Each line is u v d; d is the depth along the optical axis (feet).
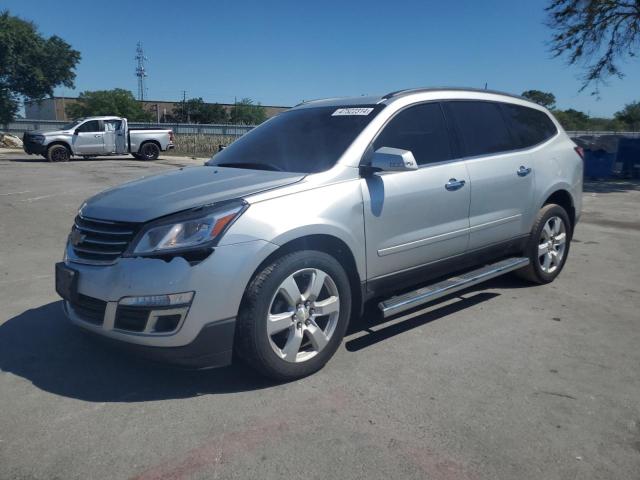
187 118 236.02
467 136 15.48
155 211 10.79
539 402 10.84
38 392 11.18
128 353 10.84
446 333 14.32
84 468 8.75
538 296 17.44
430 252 14.16
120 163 74.23
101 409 10.52
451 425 9.98
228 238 10.46
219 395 11.05
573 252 23.80
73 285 11.22
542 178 17.43
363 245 12.53
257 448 9.27
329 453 9.13
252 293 10.68
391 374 11.96
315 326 11.73
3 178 50.16
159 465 8.82
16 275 19.69
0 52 139.64
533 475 8.64
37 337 13.96
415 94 14.71
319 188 11.91
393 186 13.07
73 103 222.69
